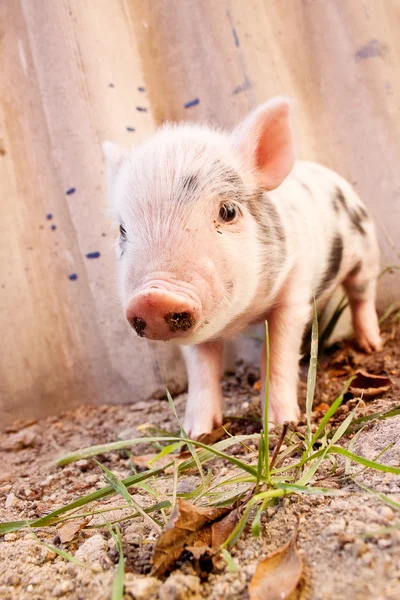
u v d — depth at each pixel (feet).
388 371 1.32
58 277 1.63
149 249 0.90
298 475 0.84
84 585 0.69
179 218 0.92
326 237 1.33
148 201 0.95
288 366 1.17
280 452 0.94
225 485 0.86
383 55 1.70
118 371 1.62
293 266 1.16
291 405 1.14
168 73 1.69
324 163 1.73
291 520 0.71
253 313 1.13
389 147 1.69
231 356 1.72
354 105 1.70
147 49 1.68
